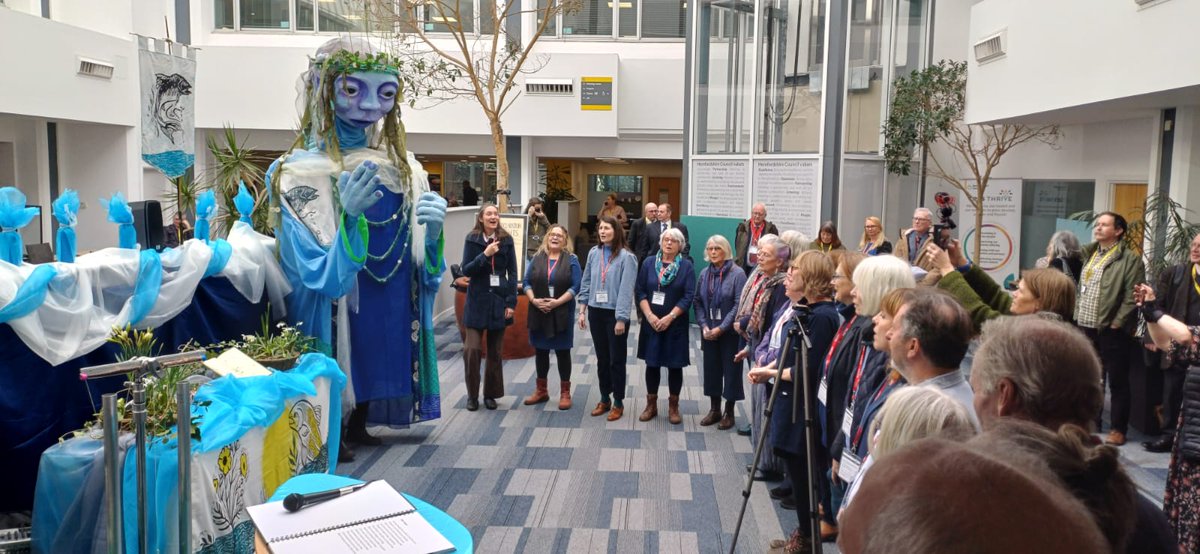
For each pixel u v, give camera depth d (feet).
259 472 12.92
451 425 21.74
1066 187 34.27
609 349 22.41
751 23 39.14
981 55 32.04
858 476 8.12
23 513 12.44
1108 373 19.90
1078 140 33.01
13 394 12.21
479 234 22.94
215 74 49.47
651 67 50.03
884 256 11.04
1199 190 25.79
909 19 39.06
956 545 2.38
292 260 17.62
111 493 8.41
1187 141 25.58
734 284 21.01
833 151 36.83
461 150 51.88
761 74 38.96
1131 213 30.01
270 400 13.07
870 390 10.52
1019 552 2.35
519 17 49.75
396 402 20.34
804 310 13.56
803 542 13.35
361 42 19.07
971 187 39.09
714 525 15.43
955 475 2.59
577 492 17.04
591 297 22.34
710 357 21.44
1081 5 25.25
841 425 12.26
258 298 16.57
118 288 13.07
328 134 18.65
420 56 45.29
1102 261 20.01
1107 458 4.48
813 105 37.37
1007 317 6.98
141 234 14.61
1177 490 11.40
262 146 51.57
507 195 37.83
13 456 12.34
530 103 49.44
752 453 18.90
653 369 22.08
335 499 8.54
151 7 45.62
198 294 15.43
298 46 50.31
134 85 43.16
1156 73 21.74
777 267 17.22
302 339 16.78
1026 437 4.72
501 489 17.17
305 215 17.81
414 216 20.10
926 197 40.09
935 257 12.91
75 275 12.21
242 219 17.52
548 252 23.53
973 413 7.91
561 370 23.27
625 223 50.03
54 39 36.76
